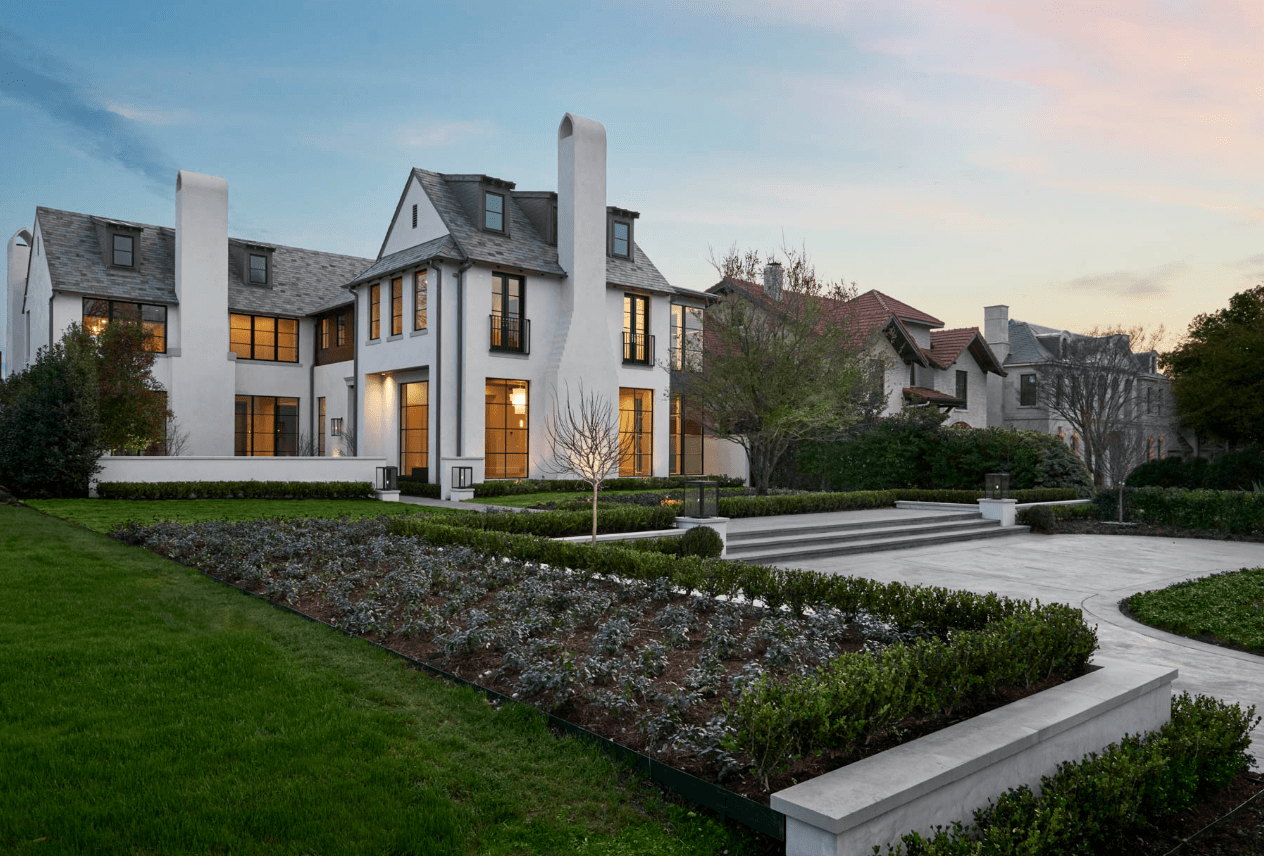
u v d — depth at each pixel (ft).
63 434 55.83
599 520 40.01
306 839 10.30
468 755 13.33
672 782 12.21
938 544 53.57
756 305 68.39
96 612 22.70
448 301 68.18
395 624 21.53
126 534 37.01
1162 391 121.90
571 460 38.04
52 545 34.58
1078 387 87.66
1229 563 44.52
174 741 13.43
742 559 42.39
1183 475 89.76
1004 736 11.98
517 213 77.25
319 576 27.48
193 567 30.42
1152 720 15.69
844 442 83.71
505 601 22.76
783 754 11.21
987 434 76.33
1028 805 11.32
